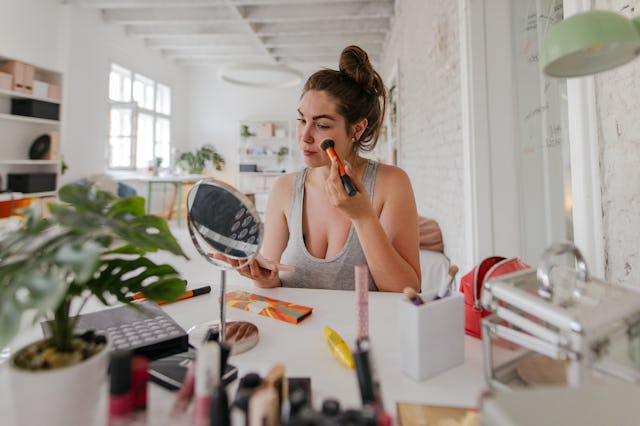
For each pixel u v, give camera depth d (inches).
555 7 53.4
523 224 62.1
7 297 12.2
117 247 16.8
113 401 14.2
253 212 23.8
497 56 61.9
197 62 290.7
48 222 14.5
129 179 222.5
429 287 81.7
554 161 56.6
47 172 158.2
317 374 20.0
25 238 14.0
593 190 30.6
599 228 30.2
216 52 266.1
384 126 214.5
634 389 13.0
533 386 16.8
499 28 61.7
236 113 306.8
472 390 18.6
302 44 233.0
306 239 42.3
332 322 27.4
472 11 62.0
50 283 12.2
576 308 15.5
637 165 26.7
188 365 20.2
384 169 42.3
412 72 126.3
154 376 19.0
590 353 14.1
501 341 18.1
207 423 13.8
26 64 141.3
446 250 86.4
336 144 37.5
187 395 15.9
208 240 25.3
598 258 30.3
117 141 223.1
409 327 19.7
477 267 25.4
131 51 230.1
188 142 308.3
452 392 18.4
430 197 103.0
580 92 31.0
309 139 37.5
